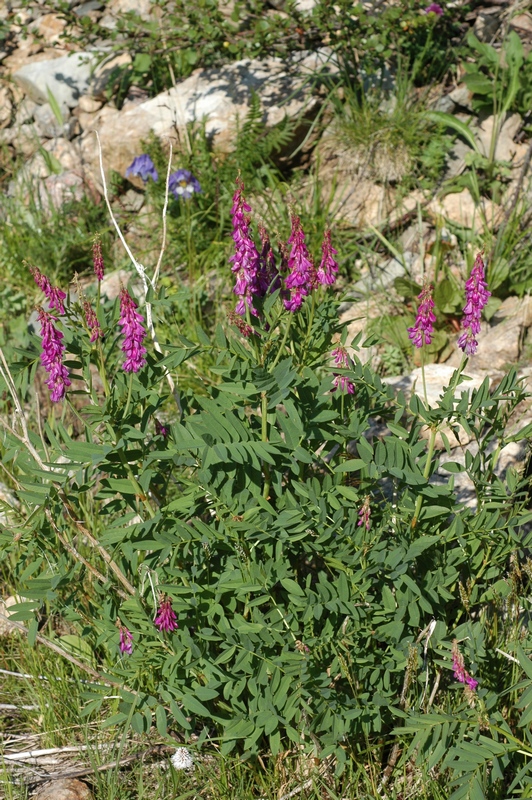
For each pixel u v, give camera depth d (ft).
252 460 2.75
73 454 2.79
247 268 2.81
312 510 2.85
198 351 2.88
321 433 2.90
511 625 3.04
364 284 4.65
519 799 2.61
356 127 5.02
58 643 3.34
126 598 3.06
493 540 2.94
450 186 4.91
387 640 2.91
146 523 2.81
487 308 4.43
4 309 4.82
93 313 2.81
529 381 3.95
